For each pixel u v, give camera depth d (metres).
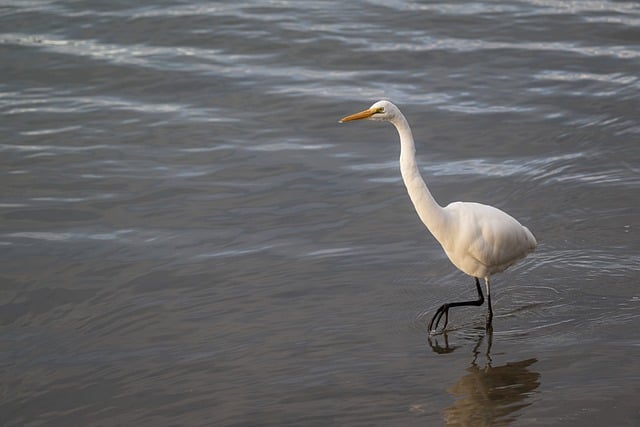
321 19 21.88
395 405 9.10
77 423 9.11
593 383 9.31
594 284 11.38
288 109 17.58
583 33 20.89
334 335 10.52
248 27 21.34
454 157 15.55
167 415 9.14
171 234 13.17
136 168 15.30
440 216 10.34
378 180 14.81
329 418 8.93
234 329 10.74
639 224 12.89
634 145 15.59
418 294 11.41
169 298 11.49
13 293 11.67
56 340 10.65
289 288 11.66
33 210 13.91
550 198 13.92
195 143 16.25
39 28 21.23
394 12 22.31
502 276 11.75
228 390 9.52
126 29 21.23
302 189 14.55
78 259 12.48
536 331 10.43
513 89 18.22
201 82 18.69
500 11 22.31
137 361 10.14
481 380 9.48
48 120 17.11
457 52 20.02
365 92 18.23
